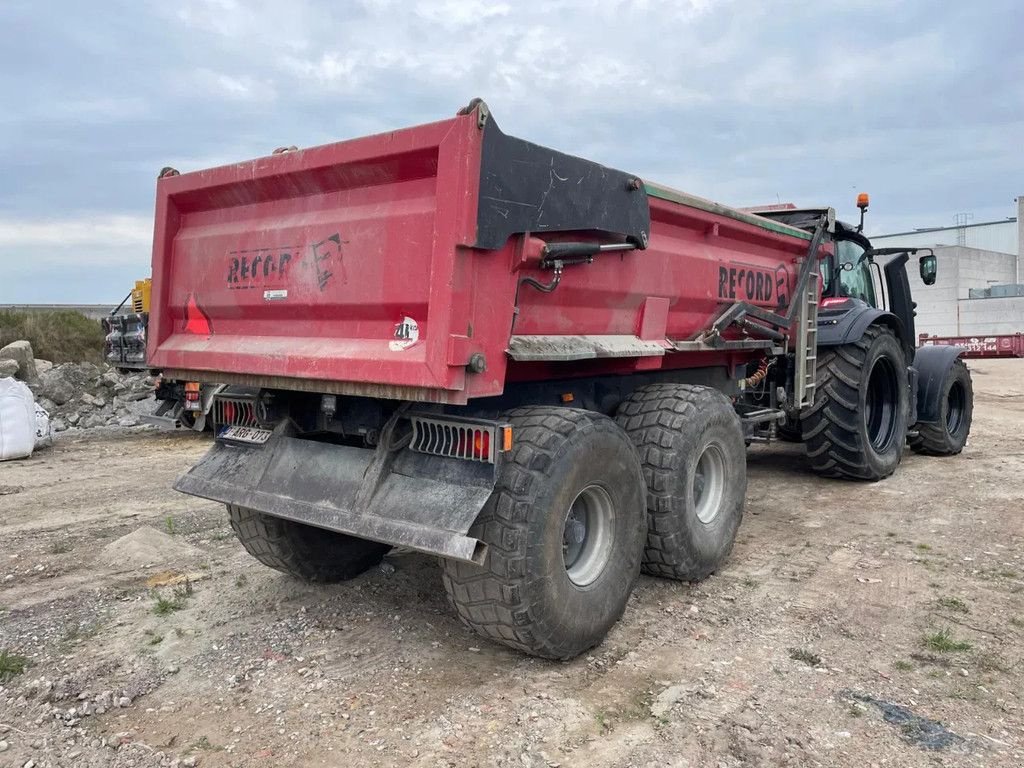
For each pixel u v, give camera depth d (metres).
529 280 3.13
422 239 2.91
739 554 4.79
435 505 2.96
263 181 3.49
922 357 8.15
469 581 3.02
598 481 3.29
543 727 2.77
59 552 4.91
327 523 3.16
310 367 3.23
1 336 17.75
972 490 6.47
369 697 3.00
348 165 3.13
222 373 3.71
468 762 2.56
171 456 8.83
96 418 11.94
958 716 2.85
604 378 4.21
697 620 3.75
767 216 6.22
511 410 3.33
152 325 4.04
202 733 2.76
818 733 2.73
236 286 3.67
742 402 6.10
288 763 2.57
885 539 5.07
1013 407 13.45
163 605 3.86
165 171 3.97
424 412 3.13
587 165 3.29
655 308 4.11
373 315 3.13
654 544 3.94
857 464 6.50
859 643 3.48
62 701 2.99
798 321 5.69
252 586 4.23
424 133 2.85
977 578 4.32
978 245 55.88
